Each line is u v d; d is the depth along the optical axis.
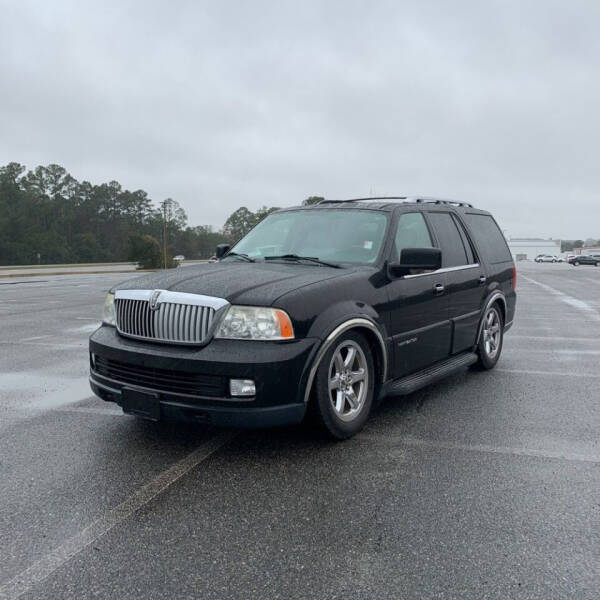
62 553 2.54
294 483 3.29
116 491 3.18
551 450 3.84
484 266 6.04
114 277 36.72
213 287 3.70
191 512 2.93
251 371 3.36
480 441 4.01
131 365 3.71
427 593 2.25
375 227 4.69
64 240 118.38
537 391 5.43
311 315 3.63
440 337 5.09
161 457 3.68
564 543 2.63
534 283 26.09
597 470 3.49
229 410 3.39
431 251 4.23
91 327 9.95
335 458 3.67
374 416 4.61
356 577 2.36
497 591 2.26
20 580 2.33
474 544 2.62
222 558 2.50
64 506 3.00
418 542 2.64
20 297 16.98
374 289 4.20
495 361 6.44
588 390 5.48
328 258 4.55
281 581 2.33
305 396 3.55
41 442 3.97
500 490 3.20
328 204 5.30
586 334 9.23
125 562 2.47
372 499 3.08
